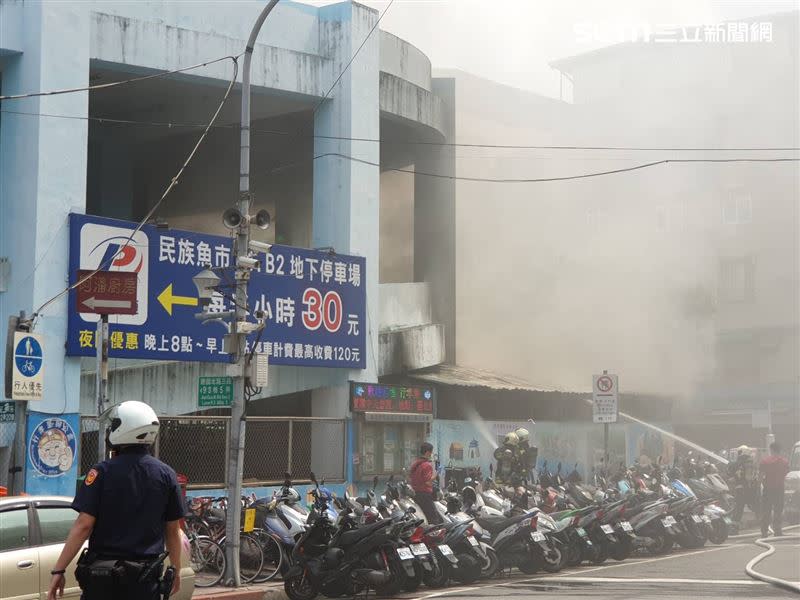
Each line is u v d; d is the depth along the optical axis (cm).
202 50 2150
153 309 1953
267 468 2144
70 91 1784
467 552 1495
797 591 1275
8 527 972
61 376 1839
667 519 1891
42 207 1839
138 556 609
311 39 2356
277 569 1507
